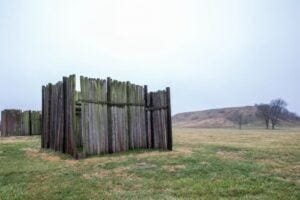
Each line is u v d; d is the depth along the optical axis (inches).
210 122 4677.7
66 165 437.4
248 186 315.9
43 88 669.3
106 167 416.5
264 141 914.1
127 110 598.5
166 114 601.9
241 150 601.6
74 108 514.9
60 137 566.9
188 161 450.9
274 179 348.8
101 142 536.7
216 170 394.0
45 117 645.9
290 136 1217.4
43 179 355.9
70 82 532.4
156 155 506.9
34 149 611.8
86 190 308.2
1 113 1066.1
